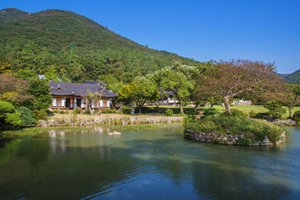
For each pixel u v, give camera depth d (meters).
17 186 8.98
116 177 10.18
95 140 19.19
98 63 106.69
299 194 8.66
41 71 77.12
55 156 13.66
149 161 12.81
